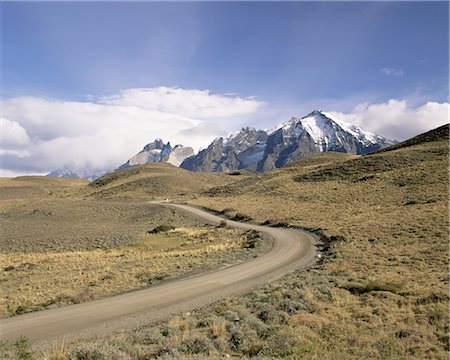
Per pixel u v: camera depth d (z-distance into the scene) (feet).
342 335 43.62
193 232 207.21
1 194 636.07
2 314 64.64
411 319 48.34
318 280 73.20
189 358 34.65
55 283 93.25
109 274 99.81
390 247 106.01
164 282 87.25
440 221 129.29
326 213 207.21
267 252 127.75
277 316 50.16
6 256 161.58
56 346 44.78
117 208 319.06
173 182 591.37
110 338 45.34
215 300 67.67
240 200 328.70
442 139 390.01
